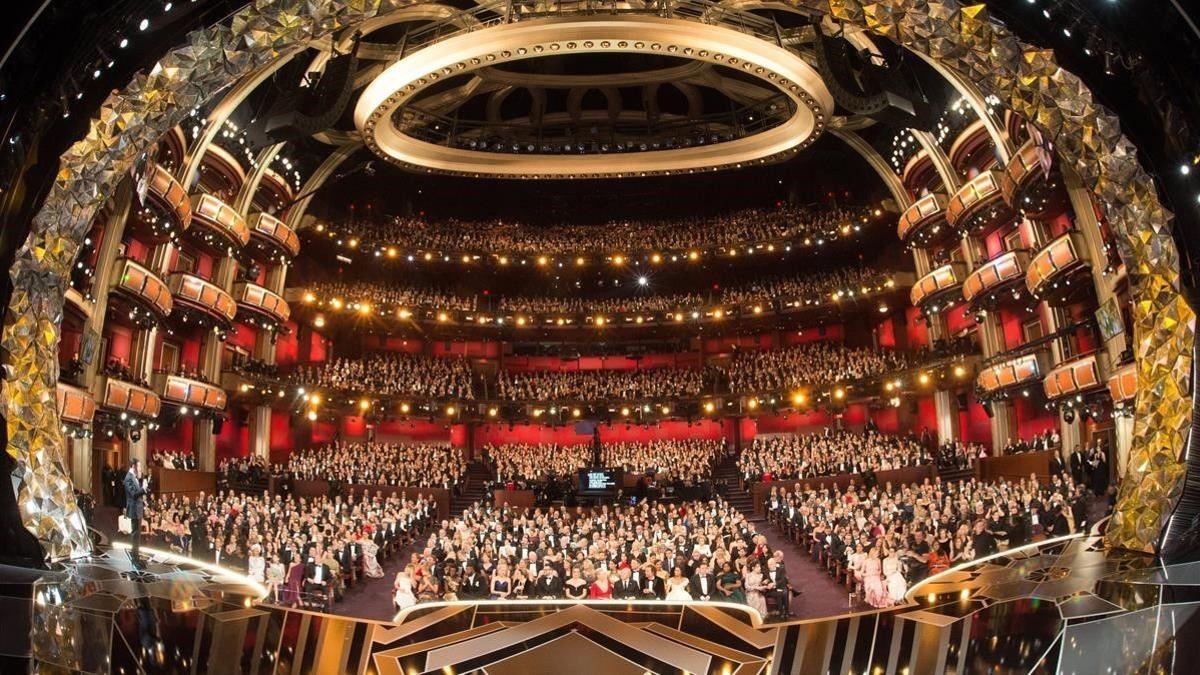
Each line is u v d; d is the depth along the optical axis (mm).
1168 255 6492
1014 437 33188
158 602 6797
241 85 28375
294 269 42625
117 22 6043
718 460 41188
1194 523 6508
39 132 5941
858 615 7578
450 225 48812
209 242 33000
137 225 28703
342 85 23547
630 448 42719
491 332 48625
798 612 17734
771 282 48312
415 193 49406
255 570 18484
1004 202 30422
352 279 46875
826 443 37344
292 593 18141
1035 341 29484
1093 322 27094
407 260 45281
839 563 20406
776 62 24703
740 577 17641
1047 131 7000
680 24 22953
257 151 34688
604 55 36531
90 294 25062
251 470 34344
